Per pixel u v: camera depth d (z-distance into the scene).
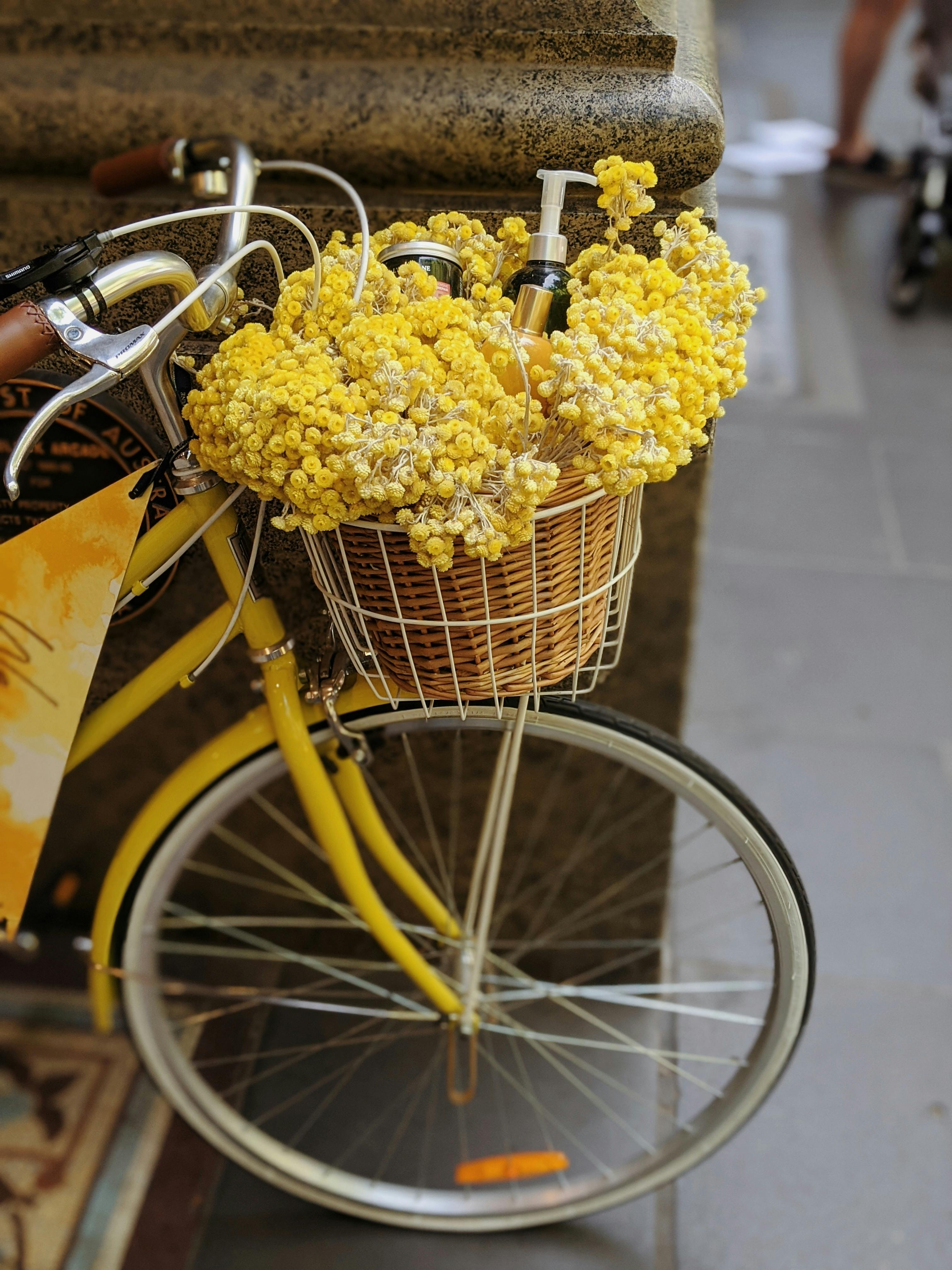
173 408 0.93
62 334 0.81
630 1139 1.55
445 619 0.85
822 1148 1.53
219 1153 1.53
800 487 2.86
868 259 3.90
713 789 1.15
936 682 2.31
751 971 1.76
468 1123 1.58
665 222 1.10
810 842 1.97
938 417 3.12
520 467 0.74
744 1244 1.44
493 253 0.94
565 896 1.69
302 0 1.17
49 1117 1.57
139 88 1.22
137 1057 1.52
